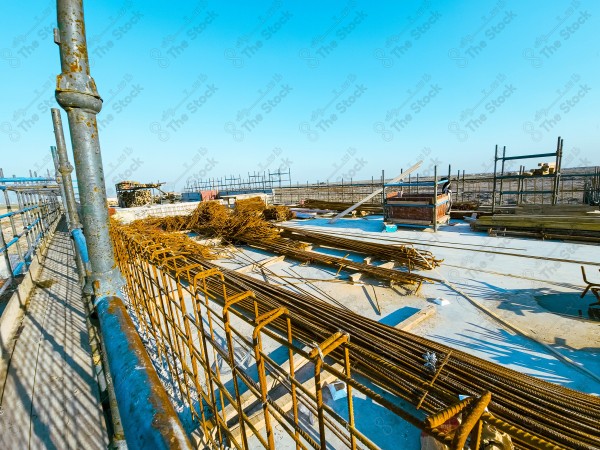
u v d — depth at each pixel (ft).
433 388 8.42
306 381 10.75
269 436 5.35
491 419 2.64
